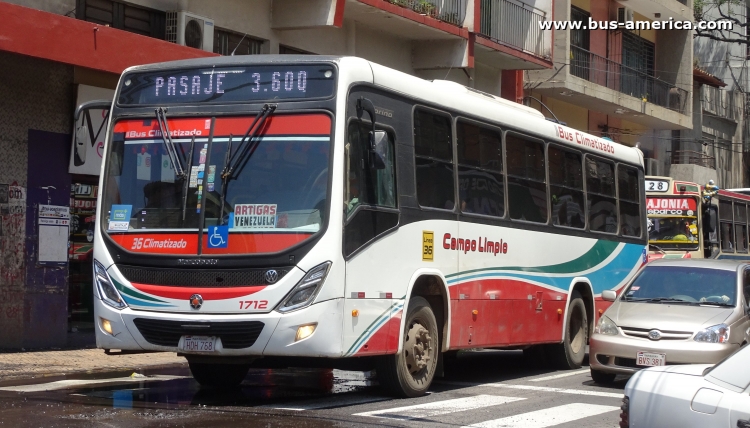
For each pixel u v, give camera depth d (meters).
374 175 9.85
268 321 8.89
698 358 11.48
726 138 44.88
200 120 9.58
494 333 12.13
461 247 11.39
